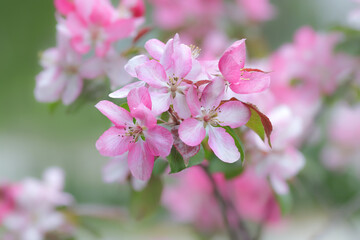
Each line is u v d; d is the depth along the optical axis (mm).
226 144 614
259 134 633
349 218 1277
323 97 994
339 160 1370
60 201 880
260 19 1232
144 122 606
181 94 613
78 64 744
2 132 2330
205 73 620
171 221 1138
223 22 1213
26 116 2330
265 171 771
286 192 779
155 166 667
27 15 2146
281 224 1168
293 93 960
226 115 615
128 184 767
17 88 2295
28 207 873
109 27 732
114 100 704
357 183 1676
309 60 980
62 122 2215
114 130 612
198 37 1166
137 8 751
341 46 983
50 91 751
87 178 2012
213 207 1073
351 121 1351
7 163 2168
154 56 619
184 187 1081
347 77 983
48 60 757
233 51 610
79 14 734
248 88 618
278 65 958
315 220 1601
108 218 871
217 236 1079
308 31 989
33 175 2141
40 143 2250
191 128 608
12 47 2213
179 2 1181
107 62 733
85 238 1232
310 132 962
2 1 2141
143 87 604
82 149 2166
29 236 866
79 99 751
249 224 1021
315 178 972
